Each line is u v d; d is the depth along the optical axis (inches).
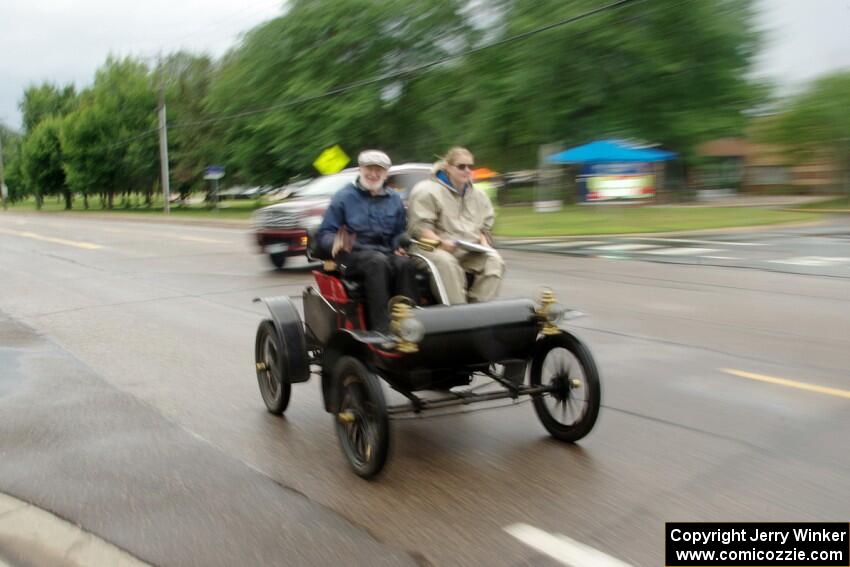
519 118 1192.2
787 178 1759.4
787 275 510.9
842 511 156.6
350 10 1502.2
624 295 442.0
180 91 2349.9
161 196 3516.2
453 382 201.3
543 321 192.2
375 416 174.9
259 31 1621.6
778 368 271.0
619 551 141.6
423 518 158.4
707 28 1106.1
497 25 1221.7
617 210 1307.8
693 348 305.4
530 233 916.0
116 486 178.9
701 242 758.5
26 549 148.8
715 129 1144.2
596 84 1133.1
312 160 1521.9
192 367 298.4
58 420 232.5
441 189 212.5
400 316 172.6
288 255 596.4
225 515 161.8
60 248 882.1
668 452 191.0
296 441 210.2
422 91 1521.9
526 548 143.9
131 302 465.1
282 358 218.2
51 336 366.3
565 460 188.5
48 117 3068.4
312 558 142.3
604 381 258.5
